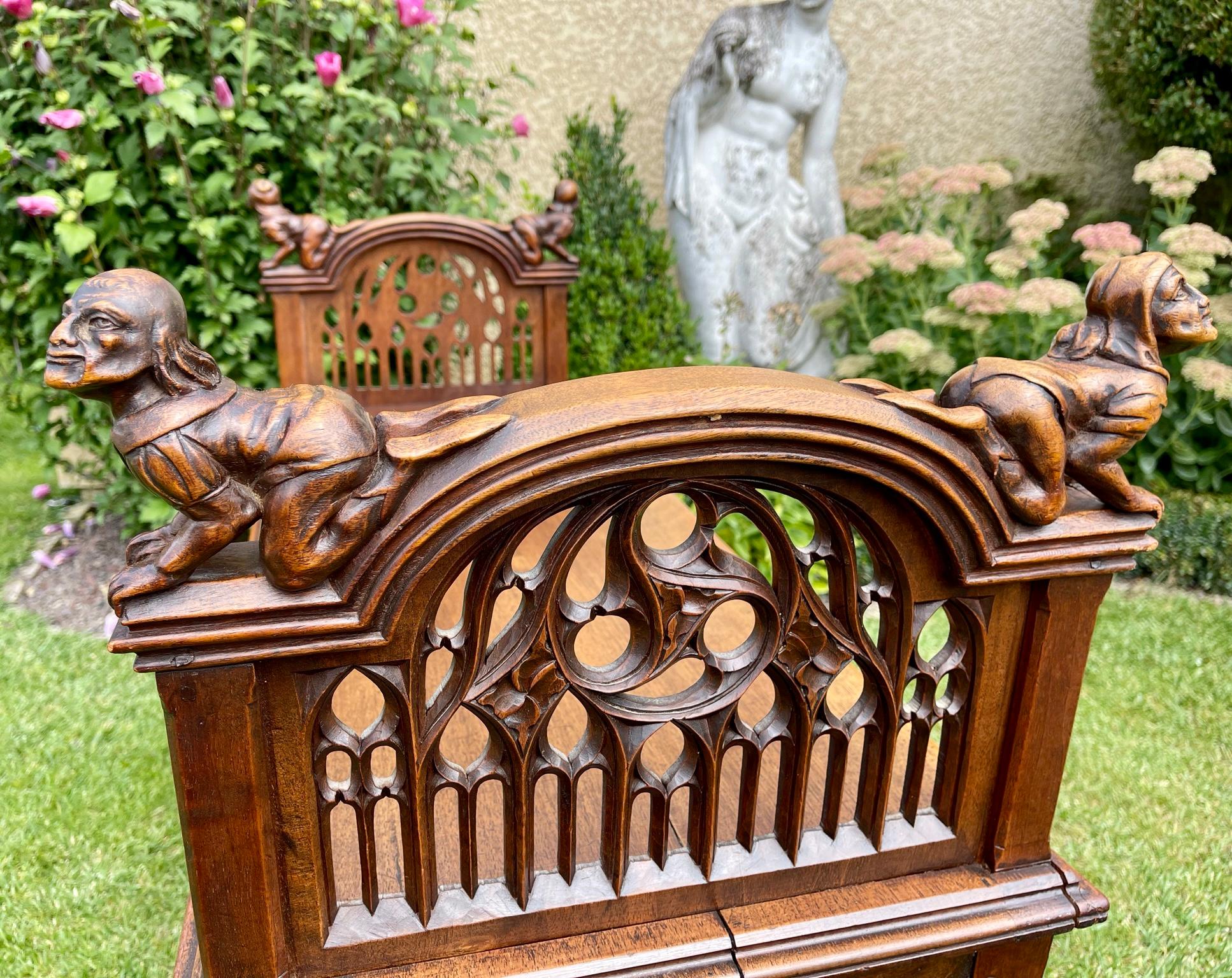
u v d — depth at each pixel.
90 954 1.87
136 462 0.74
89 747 2.47
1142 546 1.02
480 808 1.25
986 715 1.09
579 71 4.24
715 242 3.91
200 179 3.03
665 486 0.86
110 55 2.85
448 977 0.97
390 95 3.20
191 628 0.78
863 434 0.86
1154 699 2.80
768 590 0.95
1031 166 5.14
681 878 1.06
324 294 2.47
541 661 0.90
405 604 0.82
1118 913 2.03
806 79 3.77
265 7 2.97
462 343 2.64
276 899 0.91
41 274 2.87
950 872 1.15
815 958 1.04
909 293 3.92
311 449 0.75
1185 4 3.85
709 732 1.00
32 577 3.34
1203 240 3.30
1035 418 0.92
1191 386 3.64
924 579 0.99
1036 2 4.81
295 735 0.87
